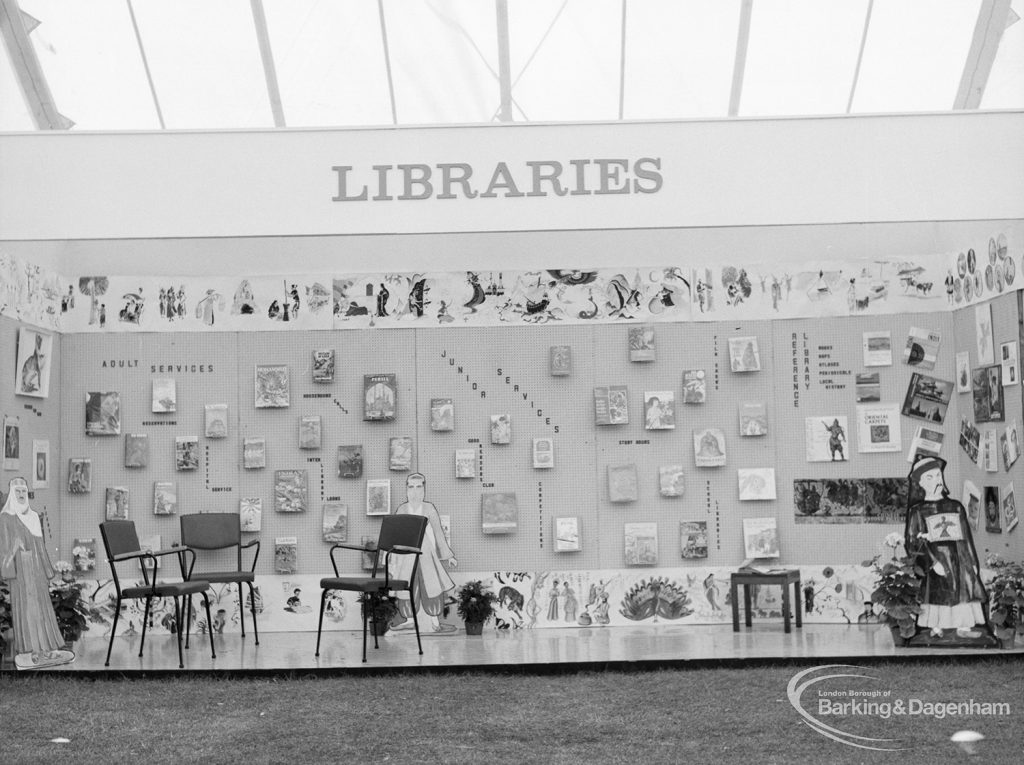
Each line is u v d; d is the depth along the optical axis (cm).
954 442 873
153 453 891
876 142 615
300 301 899
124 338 897
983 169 612
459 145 616
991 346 806
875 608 863
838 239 897
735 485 884
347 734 529
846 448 879
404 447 886
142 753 498
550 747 502
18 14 783
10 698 615
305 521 885
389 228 612
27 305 834
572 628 869
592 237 905
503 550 884
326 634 853
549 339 896
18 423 815
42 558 703
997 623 704
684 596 877
